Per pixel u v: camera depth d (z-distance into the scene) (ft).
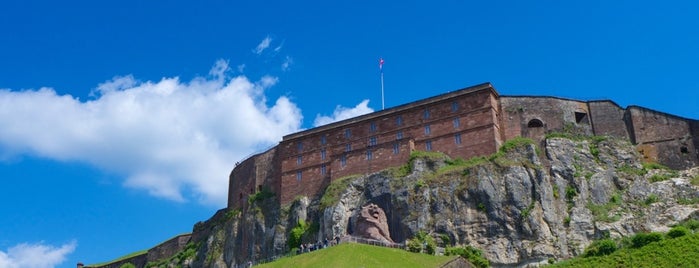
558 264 322.96
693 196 358.84
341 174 410.93
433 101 409.49
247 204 455.63
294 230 398.62
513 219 345.51
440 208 357.82
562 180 367.25
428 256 322.55
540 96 407.64
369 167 404.36
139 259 557.74
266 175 461.37
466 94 401.49
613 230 344.08
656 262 293.84
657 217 350.84
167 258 529.86
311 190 420.36
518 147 378.94
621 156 386.52
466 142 390.42
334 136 429.38
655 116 401.29
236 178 492.13
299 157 435.53
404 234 357.20
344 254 304.91
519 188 353.51
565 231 347.97
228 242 451.12
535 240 338.54
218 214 505.25
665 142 393.50
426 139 402.11
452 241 347.36
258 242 422.82
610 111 407.85
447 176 368.68
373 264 295.69
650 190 367.86
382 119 418.72
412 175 377.50
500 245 340.59
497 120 397.60
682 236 311.47
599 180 370.32
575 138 394.93
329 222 380.37
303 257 318.45
